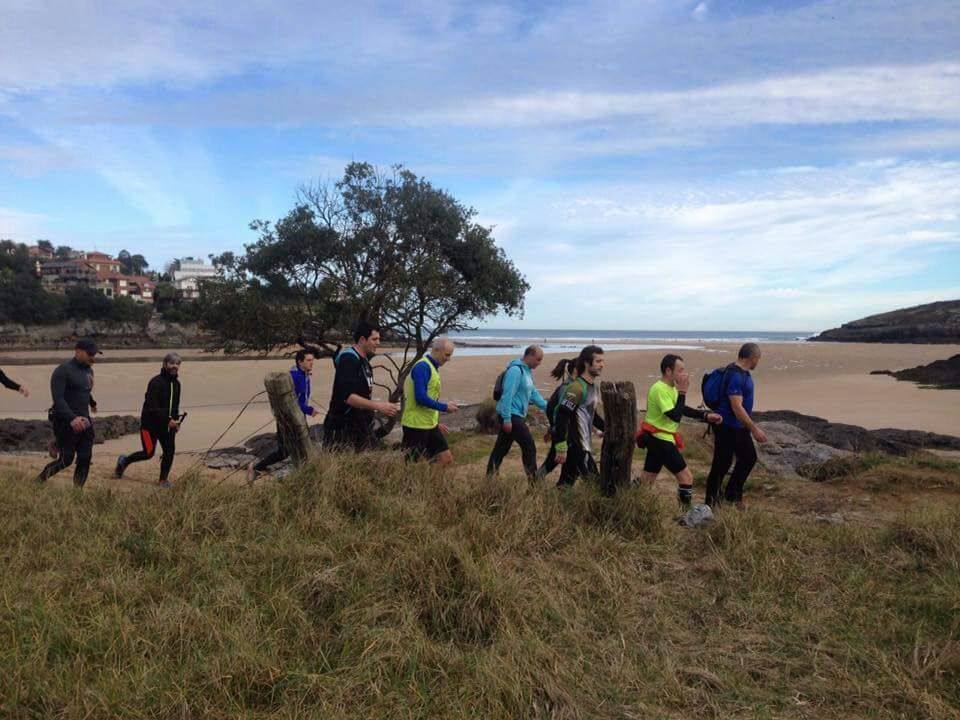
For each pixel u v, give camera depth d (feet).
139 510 18.34
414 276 51.93
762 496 27.04
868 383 100.42
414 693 11.34
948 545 17.78
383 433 25.93
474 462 35.53
